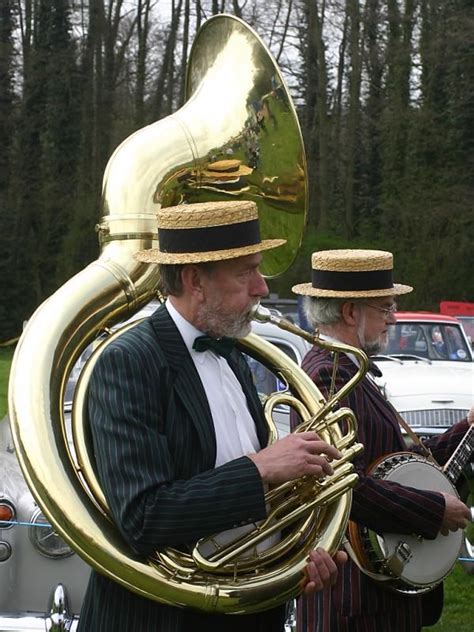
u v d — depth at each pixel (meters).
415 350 9.59
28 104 35.12
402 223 30.95
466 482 3.67
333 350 2.58
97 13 34.00
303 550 2.38
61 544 4.34
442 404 8.04
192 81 3.25
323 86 30.84
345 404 3.09
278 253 3.07
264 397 2.81
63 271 34.38
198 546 2.26
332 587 3.10
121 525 2.18
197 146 2.94
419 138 30.97
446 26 30.55
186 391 2.34
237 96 3.03
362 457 3.09
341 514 2.45
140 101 33.31
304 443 2.30
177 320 2.41
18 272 35.12
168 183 2.88
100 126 34.00
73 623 4.28
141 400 2.26
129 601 2.32
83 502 2.23
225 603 2.22
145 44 33.38
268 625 2.49
